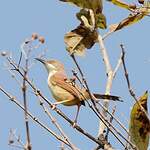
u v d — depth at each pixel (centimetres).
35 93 1114
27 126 1026
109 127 1067
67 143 1081
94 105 1075
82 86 1150
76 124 1171
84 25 1256
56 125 1095
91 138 1148
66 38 1250
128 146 1062
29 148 1023
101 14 1273
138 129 1135
